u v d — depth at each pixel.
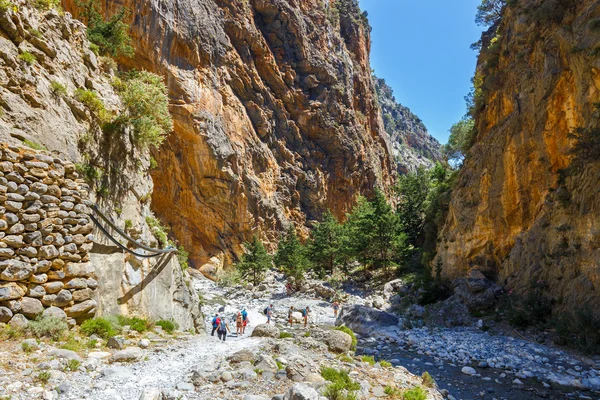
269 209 61.72
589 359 15.34
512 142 27.62
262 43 69.06
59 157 11.02
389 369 10.74
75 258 10.48
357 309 25.61
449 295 29.22
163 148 52.91
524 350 17.06
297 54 76.06
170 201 54.38
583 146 17.86
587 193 18.77
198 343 11.40
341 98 82.00
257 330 13.53
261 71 69.75
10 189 9.18
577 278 18.30
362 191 83.62
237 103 61.34
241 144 59.66
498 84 32.28
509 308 22.08
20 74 10.52
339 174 77.75
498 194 28.33
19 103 10.21
